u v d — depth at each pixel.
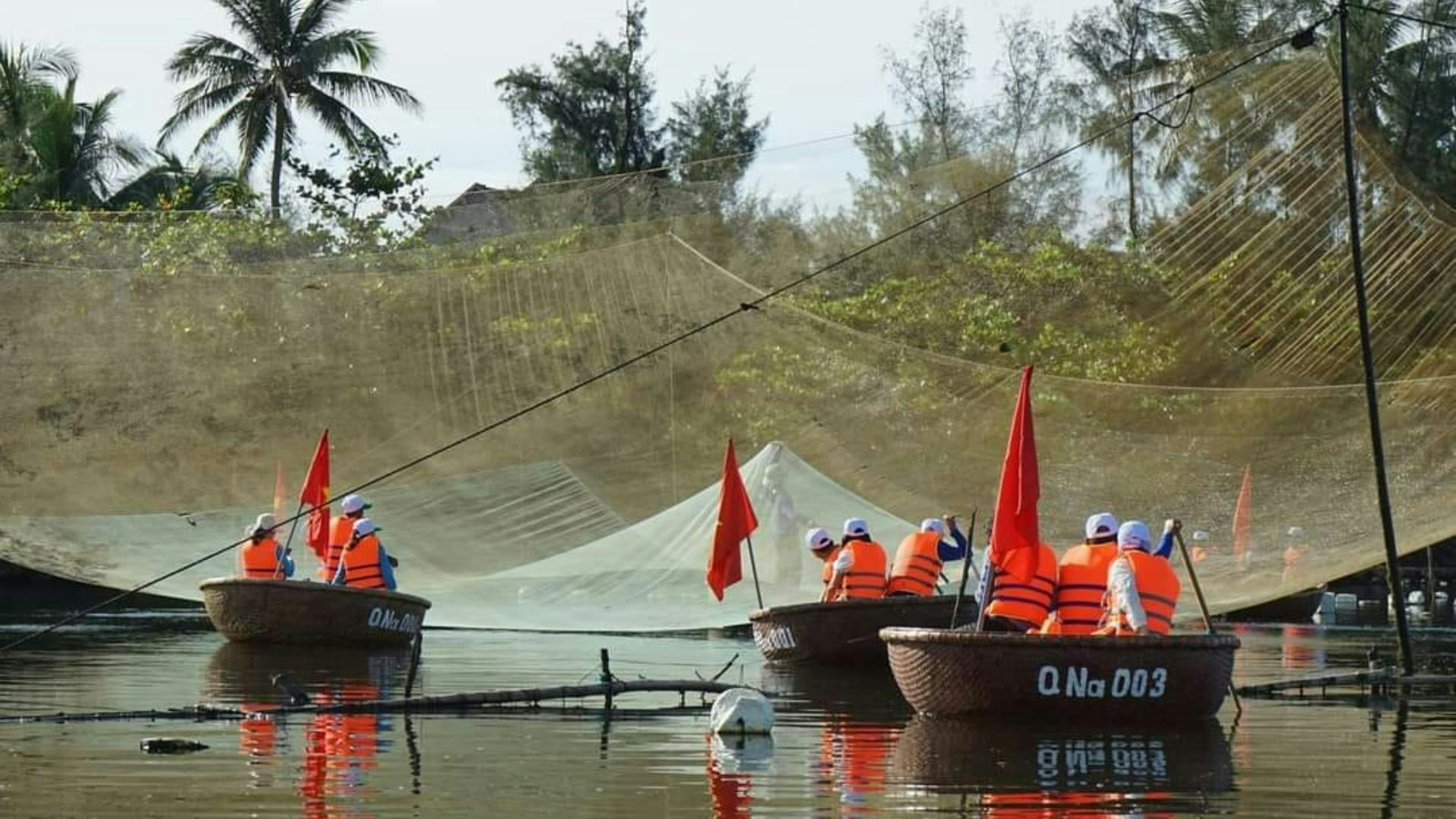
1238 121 19.47
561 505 21.33
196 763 10.74
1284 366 19.56
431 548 21.31
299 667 17.36
